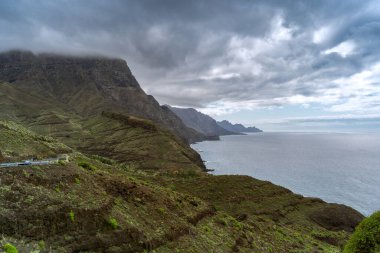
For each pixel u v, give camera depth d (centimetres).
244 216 6381
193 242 3491
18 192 2538
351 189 16275
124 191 3778
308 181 18750
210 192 9562
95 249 2453
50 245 2225
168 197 4516
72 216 2559
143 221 3325
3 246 1916
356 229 3253
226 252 3675
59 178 3088
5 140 5406
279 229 6291
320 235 7181
